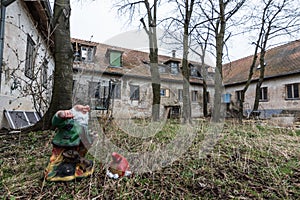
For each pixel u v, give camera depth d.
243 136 3.10
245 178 1.66
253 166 1.93
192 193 1.38
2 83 3.95
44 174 1.46
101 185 1.41
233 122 4.07
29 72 5.00
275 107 12.85
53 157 1.46
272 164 1.99
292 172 1.80
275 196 1.35
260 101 13.80
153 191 1.38
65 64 3.37
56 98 3.31
